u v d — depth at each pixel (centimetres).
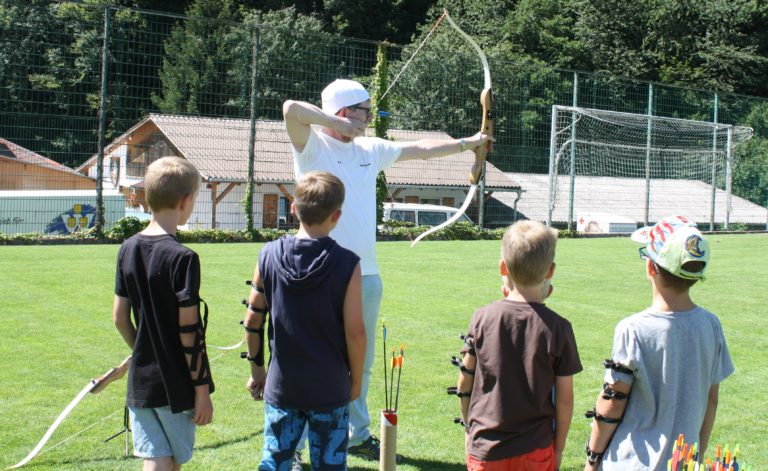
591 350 649
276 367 296
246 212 1695
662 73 4097
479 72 2241
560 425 290
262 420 465
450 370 582
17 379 533
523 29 4184
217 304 812
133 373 306
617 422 285
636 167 2675
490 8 4356
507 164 2428
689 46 4200
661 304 286
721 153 2447
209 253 1295
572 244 1711
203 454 409
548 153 2517
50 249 1311
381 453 346
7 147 2233
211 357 603
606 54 4172
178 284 296
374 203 409
